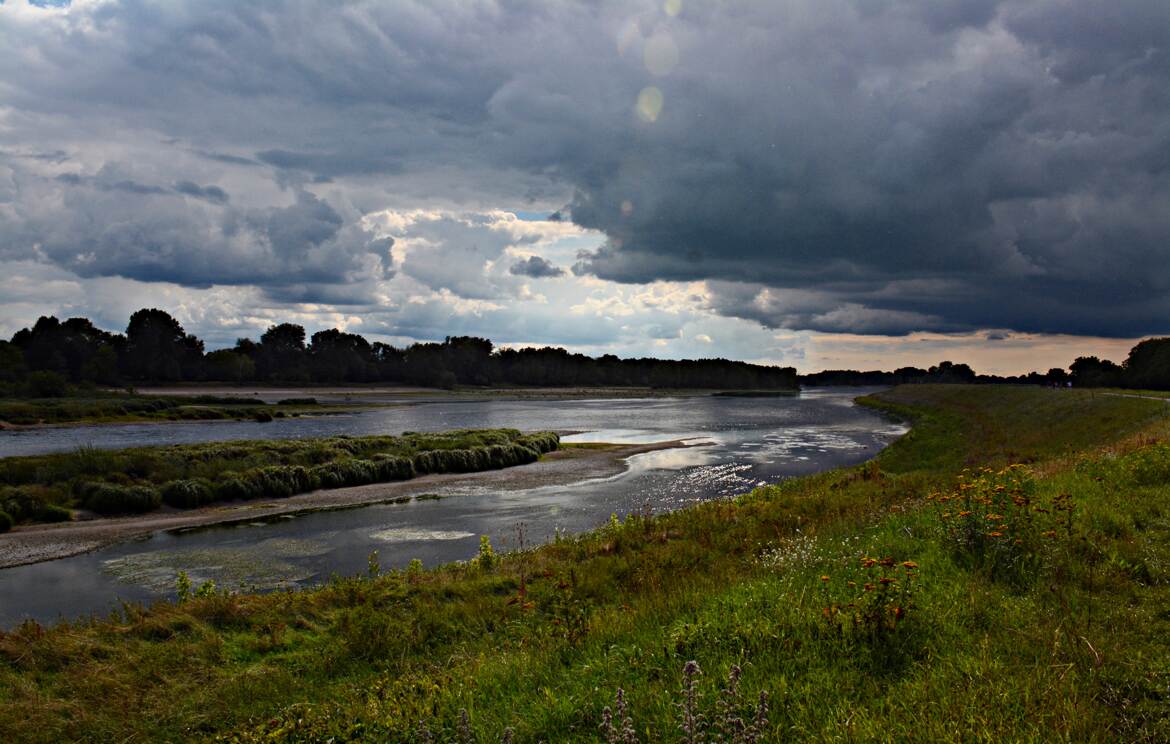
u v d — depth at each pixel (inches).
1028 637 215.3
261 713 300.4
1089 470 487.5
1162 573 263.4
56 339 5447.8
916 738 159.6
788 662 213.8
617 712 183.5
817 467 1471.5
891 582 249.3
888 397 4798.2
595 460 1609.3
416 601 467.2
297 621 439.5
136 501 994.7
